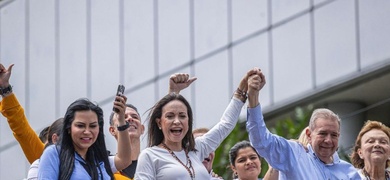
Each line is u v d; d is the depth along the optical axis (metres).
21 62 24.00
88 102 10.70
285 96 22.27
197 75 22.80
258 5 22.55
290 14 22.30
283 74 22.31
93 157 10.70
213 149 11.60
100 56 23.55
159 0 23.19
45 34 24.00
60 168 10.48
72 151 10.59
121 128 11.30
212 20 22.83
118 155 11.34
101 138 10.77
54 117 23.81
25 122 11.87
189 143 11.30
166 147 11.18
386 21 21.28
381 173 12.45
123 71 23.31
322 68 21.95
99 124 10.75
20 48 24.02
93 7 23.72
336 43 21.83
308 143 11.73
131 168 12.17
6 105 11.79
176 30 23.00
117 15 23.50
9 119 11.82
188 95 22.89
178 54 22.95
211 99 22.61
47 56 23.94
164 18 23.11
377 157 12.38
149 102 23.02
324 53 21.92
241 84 11.80
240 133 19.19
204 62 22.75
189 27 22.92
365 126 12.58
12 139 23.19
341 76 21.72
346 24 21.73
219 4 22.80
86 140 10.60
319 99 22.06
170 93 11.48
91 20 23.70
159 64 23.03
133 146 12.26
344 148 20.48
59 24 23.92
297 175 11.36
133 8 23.34
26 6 24.03
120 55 23.36
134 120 12.31
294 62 22.22
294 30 22.22
